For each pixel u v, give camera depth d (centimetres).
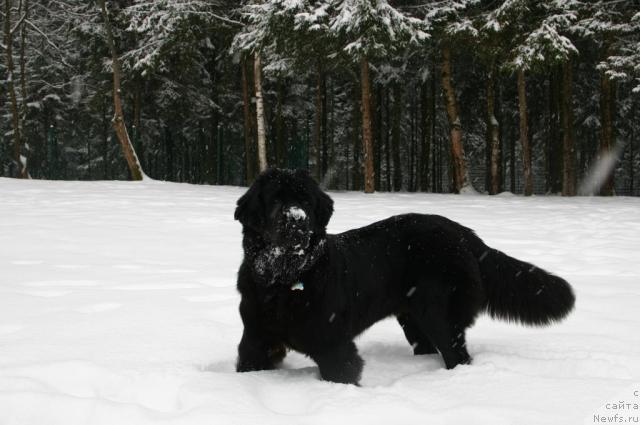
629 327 504
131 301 571
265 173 397
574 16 2180
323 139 3494
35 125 3438
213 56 3219
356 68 2823
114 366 382
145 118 3328
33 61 3262
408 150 4134
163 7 2580
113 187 2025
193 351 429
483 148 3841
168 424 293
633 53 2220
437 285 440
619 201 1970
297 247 369
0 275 689
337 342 393
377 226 471
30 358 398
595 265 809
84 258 820
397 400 327
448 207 1625
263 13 2202
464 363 427
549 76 2989
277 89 3253
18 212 1316
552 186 3083
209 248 918
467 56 2838
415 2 2391
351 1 2005
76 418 303
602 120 2502
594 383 351
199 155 3622
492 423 299
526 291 468
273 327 393
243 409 312
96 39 2925
